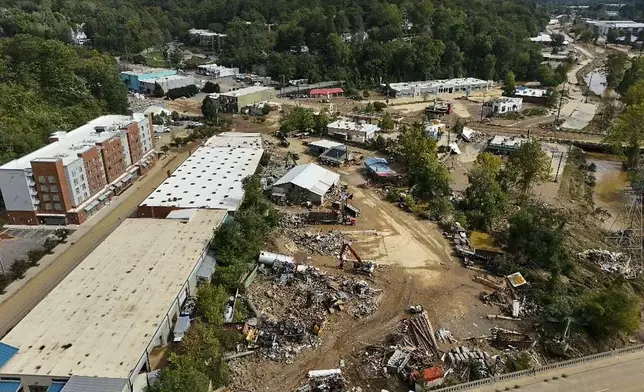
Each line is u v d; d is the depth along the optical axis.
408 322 62.66
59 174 85.50
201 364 50.72
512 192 105.38
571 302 65.19
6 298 67.88
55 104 135.12
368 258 78.19
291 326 60.56
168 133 145.50
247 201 89.12
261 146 124.25
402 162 118.19
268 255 74.56
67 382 46.44
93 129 107.69
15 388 47.09
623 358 56.81
